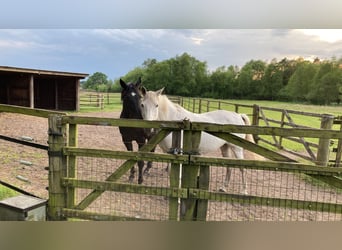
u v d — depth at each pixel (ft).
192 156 5.89
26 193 7.36
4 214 6.41
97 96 47.73
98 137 21.52
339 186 5.37
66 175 6.48
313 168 5.44
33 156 13.93
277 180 12.54
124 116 10.94
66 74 37.09
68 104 41.91
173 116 9.73
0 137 7.98
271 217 8.34
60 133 6.30
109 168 12.50
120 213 7.88
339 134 5.16
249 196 5.75
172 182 6.12
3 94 37.73
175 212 6.22
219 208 8.86
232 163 5.76
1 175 10.78
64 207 6.55
